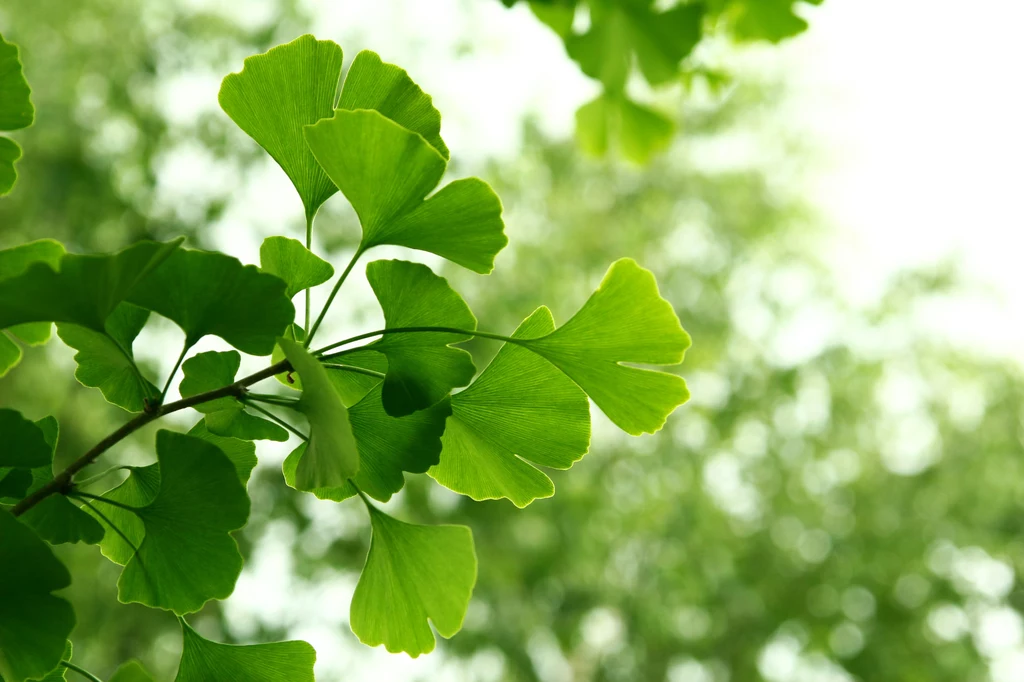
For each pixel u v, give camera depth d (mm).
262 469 9375
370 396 843
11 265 770
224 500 764
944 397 13305
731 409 12625
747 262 13328
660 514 11547
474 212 801
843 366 13016
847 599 12742
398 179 782
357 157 771
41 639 687
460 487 949
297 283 853
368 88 854
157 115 9398
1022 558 12930
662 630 12031
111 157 9070
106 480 7746
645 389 895
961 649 12547
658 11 2480
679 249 13047
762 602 12805
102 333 718
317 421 729
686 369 12164
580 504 10406
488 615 10734
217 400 792
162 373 7758
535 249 10922
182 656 927
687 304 12695
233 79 843
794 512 12953
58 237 8641
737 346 13070
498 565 9789
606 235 12188
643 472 11750
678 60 2578
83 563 7918
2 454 721
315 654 927
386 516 876
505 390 912
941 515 13062
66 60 8797
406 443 844
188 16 9688
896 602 12836
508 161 11859
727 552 12469
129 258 650
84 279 649
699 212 12867
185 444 746
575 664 12969
